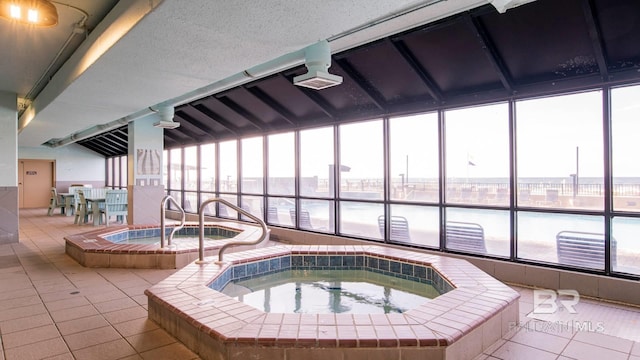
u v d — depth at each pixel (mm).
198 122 8453
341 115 5828
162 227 4777
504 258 4113
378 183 5734
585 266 3660
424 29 3686
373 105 5352
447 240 5023
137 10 2635
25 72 5043
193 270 3539
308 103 5980
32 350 2420
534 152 4188
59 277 4195
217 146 8977
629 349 2436
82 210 9117
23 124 7785
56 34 3729
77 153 14328
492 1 2537
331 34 2893
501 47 3684
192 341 2404
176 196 10688
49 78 5324
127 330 2732
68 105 5418
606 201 3439
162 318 2760
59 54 4301
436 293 3566
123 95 4797
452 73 4246
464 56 3957
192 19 2570
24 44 3996
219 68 3688
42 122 6988
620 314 3064
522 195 4121
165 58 3385
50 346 2477
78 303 3338
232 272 3844
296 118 6531
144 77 3984
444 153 4656
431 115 4836
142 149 7832
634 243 5152
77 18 3375
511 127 4039
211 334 2182
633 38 3113
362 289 3834
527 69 3789
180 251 4602
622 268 3592
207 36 2883
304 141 6730
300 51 3770
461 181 4867
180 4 2342
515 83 3963
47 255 5387
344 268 4371
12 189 6410
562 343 2520
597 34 3125
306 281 4113
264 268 4152
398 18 3436
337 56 4566
